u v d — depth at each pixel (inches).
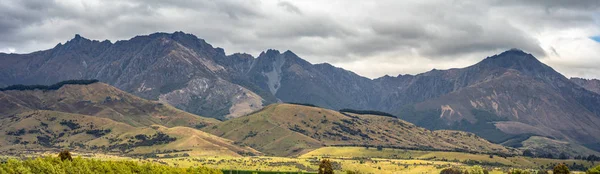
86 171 7687.0
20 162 7022.6
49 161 7470.5
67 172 7431.1
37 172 7071.9
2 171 6525.6
